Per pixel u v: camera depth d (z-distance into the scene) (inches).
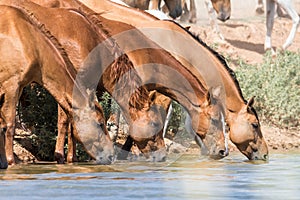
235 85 1365.7
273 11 2170.3
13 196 916.6
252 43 2250.2
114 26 1266.0
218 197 923.4
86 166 1202.0
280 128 1732.3
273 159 1376.7
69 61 1202.6
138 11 1353.3
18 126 1398.9
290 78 1813.5
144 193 941.8
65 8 1259.8
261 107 1761.8
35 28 1205.7
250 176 1118.4
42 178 1061.1
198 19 2449.6
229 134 1369.3
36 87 1364.4
